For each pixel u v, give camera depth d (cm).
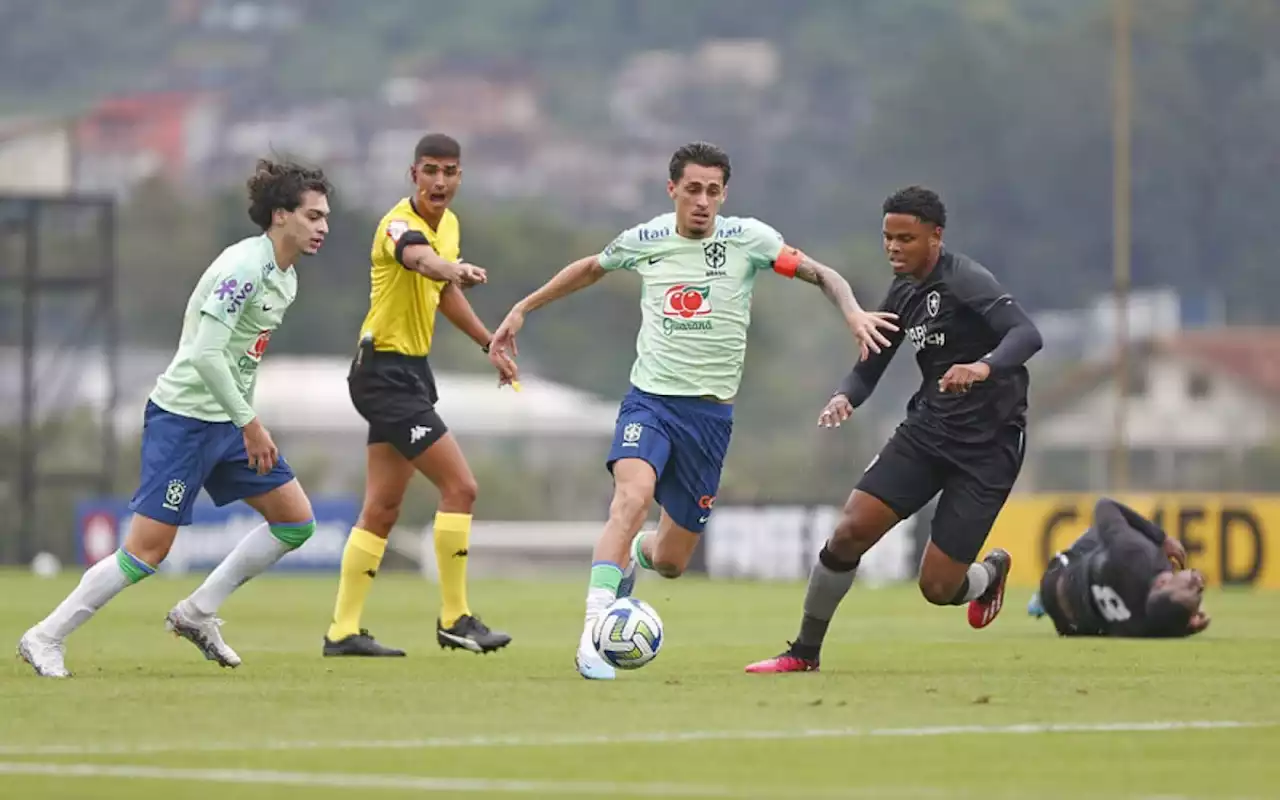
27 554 12838
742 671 3684
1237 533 8444
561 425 19412
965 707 2964
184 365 3550
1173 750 2534
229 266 3497
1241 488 19238
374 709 2920
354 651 4222
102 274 13375
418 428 4231
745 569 10319
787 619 6022
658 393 3584
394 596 7875
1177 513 8488
